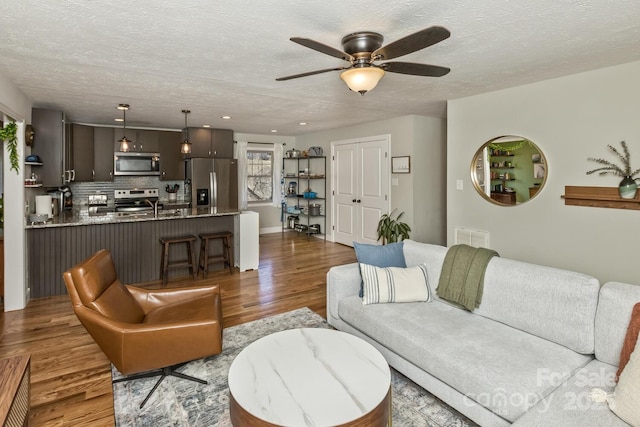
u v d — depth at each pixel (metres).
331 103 4.54
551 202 3.58
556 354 1.89
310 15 2.07
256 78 3.36
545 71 3.24
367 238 6.41
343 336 2.13
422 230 5.63
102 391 2.26
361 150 6.45
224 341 2.91
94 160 6.00
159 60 2.85
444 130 5.76
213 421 1.98
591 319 1.87
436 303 2.65
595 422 1.38
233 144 7.48
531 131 3.68
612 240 3.19
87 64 2.95
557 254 3.57
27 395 1.71
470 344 2.02
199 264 5.05
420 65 2.21
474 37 2.42
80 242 4.21
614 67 3.09
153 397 2.19
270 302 3.83
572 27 2.27
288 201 8.54
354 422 1.40
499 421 1.69
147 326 2.09
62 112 4.70
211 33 2.32
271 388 1.62
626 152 3.07
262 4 1.93
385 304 2.63
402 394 2.21
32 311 3.58
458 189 4.41
